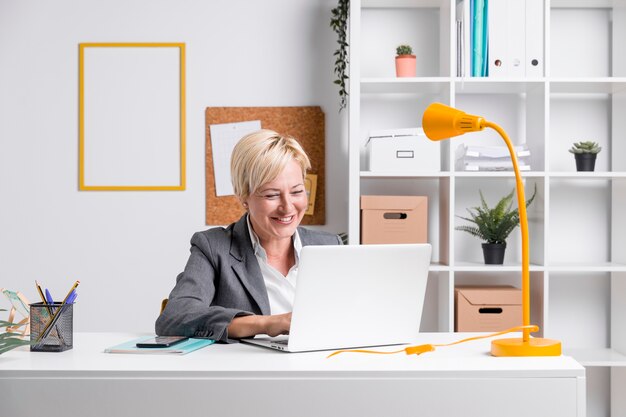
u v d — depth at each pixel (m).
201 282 2.00
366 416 1.45
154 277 3.56
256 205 2.05
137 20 3.55
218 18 3.55
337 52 3.40
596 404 3.57
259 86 3.55
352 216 3.21
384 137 3.23
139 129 3.55
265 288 2.07
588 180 3.59
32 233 3.55
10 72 3.55
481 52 3.24
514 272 3.54
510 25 3.24
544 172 3.21
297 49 3.55
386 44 3.57
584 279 3.59
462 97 3.57
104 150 3.56
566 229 3.60
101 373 1.45
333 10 3.42
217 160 3.54
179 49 3.55
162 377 1.44
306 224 3.54
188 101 3.55
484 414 1.45
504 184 3.58
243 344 1.78
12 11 3.55
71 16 3.55
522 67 3.24
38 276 3.55
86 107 3.55
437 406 1.45
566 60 3.58
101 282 3.55
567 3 3.48
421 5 3.50
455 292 3.25
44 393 1.45
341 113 3.55
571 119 3.59
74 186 3.56
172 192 3.55
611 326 3.55
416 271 1.77
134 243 3.55
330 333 1.68
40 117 3.56
